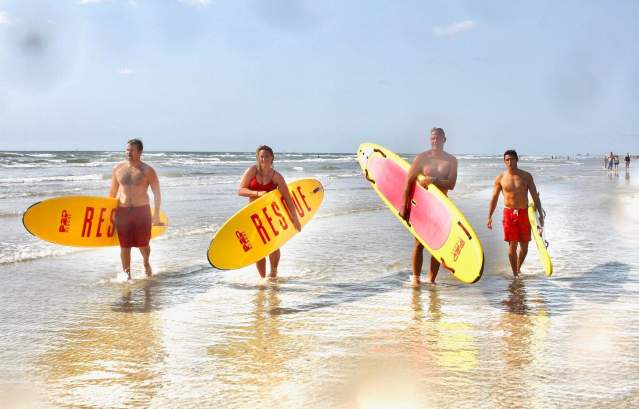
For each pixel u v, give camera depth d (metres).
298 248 8.20
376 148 7.09
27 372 3.46
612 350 3.83
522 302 5.15
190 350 3.87
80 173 31.19
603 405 2.96
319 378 3.36
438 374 3.41
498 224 10.97
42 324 4.47
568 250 7.85
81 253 7.71
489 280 6.10
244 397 3.09
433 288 5.75
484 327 4.37
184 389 3.21
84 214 6.35
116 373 3.45
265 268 6.30
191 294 5.50
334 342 4.03
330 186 23.14
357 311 4.87
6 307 4.97
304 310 4.91
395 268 6.81
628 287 5.72
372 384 3.26
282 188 6.14
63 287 5.75
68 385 3.27
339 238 9.16
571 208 13.45
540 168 51.31
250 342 4.03
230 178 26.83
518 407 2.94
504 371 3.45
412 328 4.36
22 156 53.53
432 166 5.93
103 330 4.32
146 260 6.30
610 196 17.25
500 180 6.34
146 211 6.16
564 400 3.03
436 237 5.65
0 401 3.04
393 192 6.59
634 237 8.99
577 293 5.47
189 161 54.06
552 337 4.11
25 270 6.57
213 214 12.01
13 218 10.97
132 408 2.96
